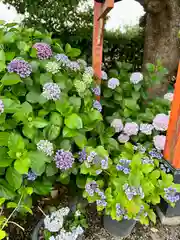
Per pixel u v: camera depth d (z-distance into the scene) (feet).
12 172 3.70
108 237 4.72
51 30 9.73
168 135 4.83
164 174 4.26
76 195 5.21
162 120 5.42
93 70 5.81
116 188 3.98
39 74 4.58
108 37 9.83
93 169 4.10
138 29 9.96
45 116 4.40
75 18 9.81
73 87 4.79
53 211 4.32
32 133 4.03
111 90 6.35
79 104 4.59
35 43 5.04
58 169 4.43
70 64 5.00
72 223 4.20
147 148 5.22
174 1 7.14
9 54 4.61
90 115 4.72
